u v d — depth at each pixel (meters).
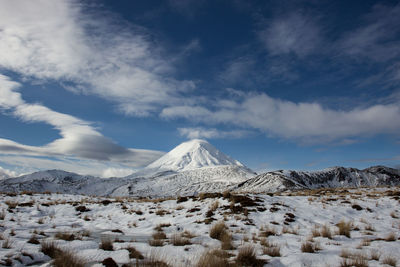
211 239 10.75
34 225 13.76
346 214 16.98
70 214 18.66
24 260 6.95
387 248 8.97
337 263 7.18
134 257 7.26
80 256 7.13
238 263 7.00
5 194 25.39
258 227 13.35
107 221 16.25
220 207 17.75
